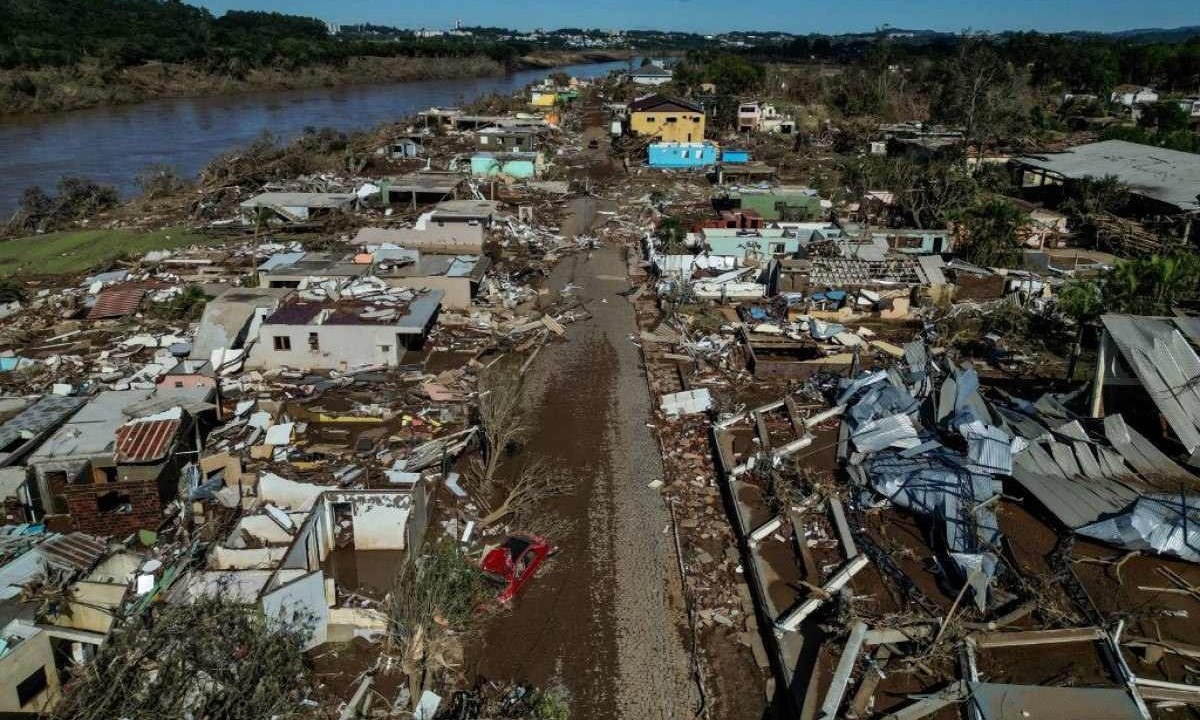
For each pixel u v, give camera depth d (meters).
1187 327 31.53
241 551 24.47
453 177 78.75
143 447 28.36
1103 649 20.97
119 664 18.05
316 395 36.72
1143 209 68.12
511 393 34.59
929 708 19.08
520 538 25.94
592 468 31.64
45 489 27.88
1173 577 23.91
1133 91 140.75
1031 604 22.19
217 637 18.62
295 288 45.78
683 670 21.89
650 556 26.47
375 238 55.56
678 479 30.86
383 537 26.09
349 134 112.88
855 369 37.50
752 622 23.55
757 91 150.00
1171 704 19.41
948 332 43.88
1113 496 26.64
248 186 81.81
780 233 56.00
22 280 54.88
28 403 32.25
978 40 114.62
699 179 88.31
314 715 19.78
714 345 42.62
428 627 21.20
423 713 19.80
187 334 43.88
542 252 60.03
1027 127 104.44
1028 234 61.19
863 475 28.81
